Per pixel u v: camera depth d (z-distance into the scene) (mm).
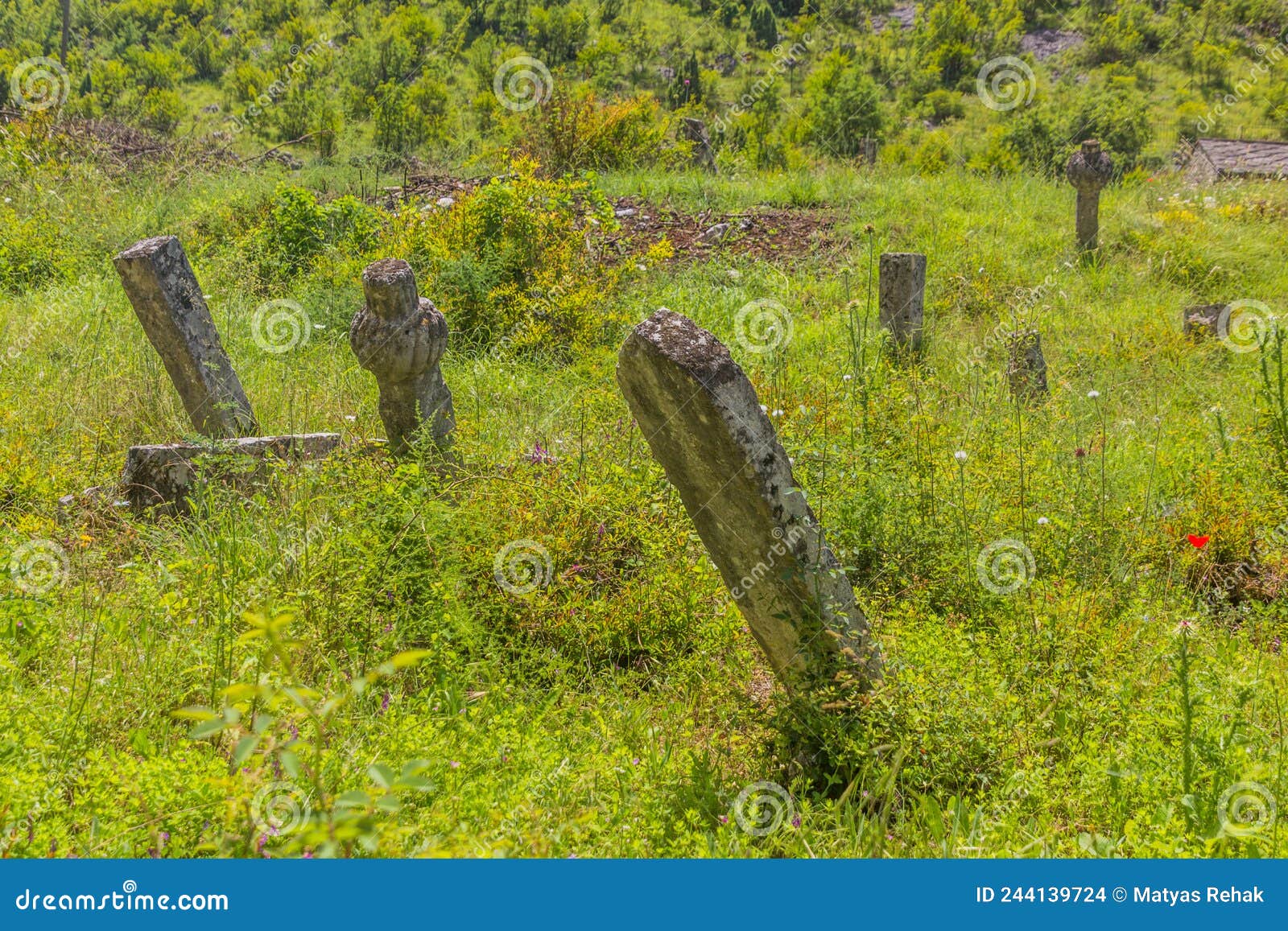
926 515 5004
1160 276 11555
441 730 3312
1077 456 5484
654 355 3164
